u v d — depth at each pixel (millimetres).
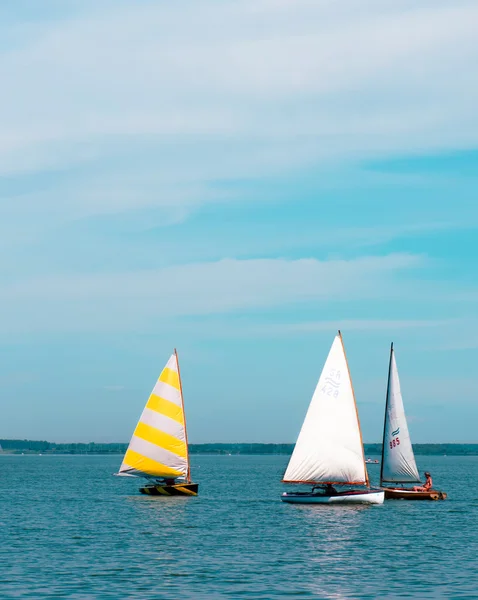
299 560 68375
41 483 193625
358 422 106062
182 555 70500
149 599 53844
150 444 117000
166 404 117500
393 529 88875
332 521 95812
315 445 105875
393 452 120125
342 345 106438
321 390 106188
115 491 157250
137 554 70812
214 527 90062
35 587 56844
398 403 119875
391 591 56656
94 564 65688
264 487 177500
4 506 118875
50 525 92062
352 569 64500
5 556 69250
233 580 59906
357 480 105875
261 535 83438
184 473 119062
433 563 67438
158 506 116500
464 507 115812
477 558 70000
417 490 122500
